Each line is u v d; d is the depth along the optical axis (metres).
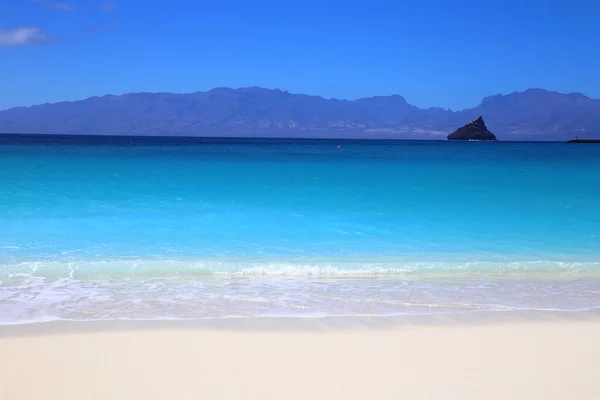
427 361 5.64
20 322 6.66
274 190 20.02
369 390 4.95
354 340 6.22
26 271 9.20
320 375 5.25
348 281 9.09
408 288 8.67
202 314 7.12
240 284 8.77
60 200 16.62
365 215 15.26
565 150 84.06
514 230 13.59
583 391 5.01
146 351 5.77
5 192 17.97
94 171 25.80
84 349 5.80
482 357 5.79
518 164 38.66
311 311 7.34
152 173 25.47
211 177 24.17
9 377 5.09
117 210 15.15
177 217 14.38
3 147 63.69
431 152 69.50
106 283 8.62
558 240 12.61
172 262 9.90
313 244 11.82
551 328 6.77
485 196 19.09
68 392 4.80
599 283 9.22
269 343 6.07
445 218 14.99
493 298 8.17
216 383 5.03
